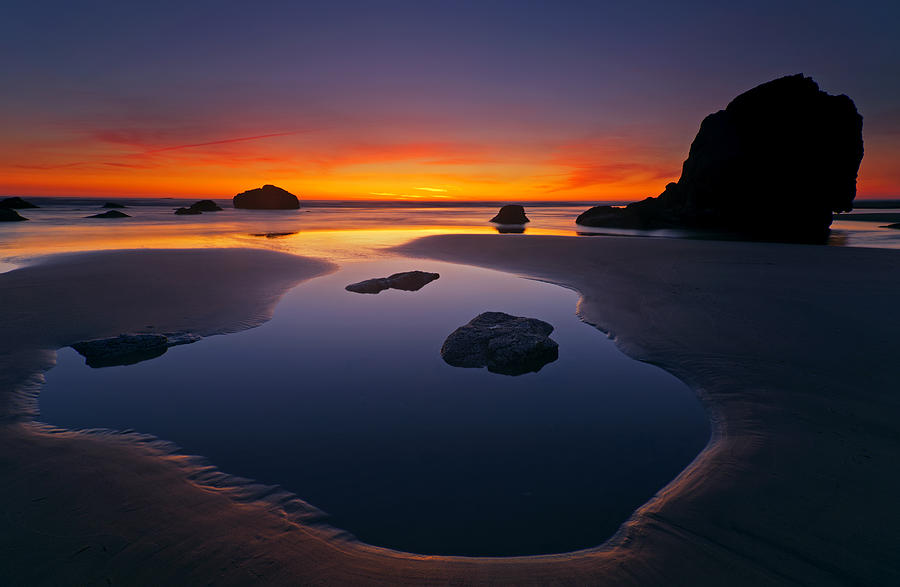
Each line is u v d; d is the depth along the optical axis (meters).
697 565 3.23
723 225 35.41
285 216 60.81
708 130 36.00
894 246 23.11
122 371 7.07
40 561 3.17
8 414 5.52
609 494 4.14
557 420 5.61
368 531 3.66
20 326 8.66
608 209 42.09
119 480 4.22
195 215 57.28
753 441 4.84
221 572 3.14
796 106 31.45
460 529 3.69
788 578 3.06
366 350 8.22
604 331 8.97
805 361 6.86
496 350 7.62
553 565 3.29
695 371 6.80
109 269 14.25
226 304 10.66
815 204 32.50
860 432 4.88
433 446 5.03
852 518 3.60
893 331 8.09
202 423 5.50
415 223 46.44
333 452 4.89
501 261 17.59
